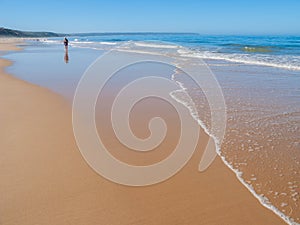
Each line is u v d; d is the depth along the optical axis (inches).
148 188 130.3
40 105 261.0
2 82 374.9
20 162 151.6
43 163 151.1
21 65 566.9
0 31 5191.9
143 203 119.2
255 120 221.0
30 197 121.6
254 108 252.1
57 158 157.1
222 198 123.1
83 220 108.2
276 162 154.3
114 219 109.0
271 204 119.0
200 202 120.3
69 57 734.5
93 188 129.1
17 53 913.5
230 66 504.1
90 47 1246.3
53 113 236.7
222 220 109.3
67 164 150.6
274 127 205.8
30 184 131.2
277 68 478.0
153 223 107.1
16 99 283.4
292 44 1153.4
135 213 112.7
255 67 491.5
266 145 175.8
